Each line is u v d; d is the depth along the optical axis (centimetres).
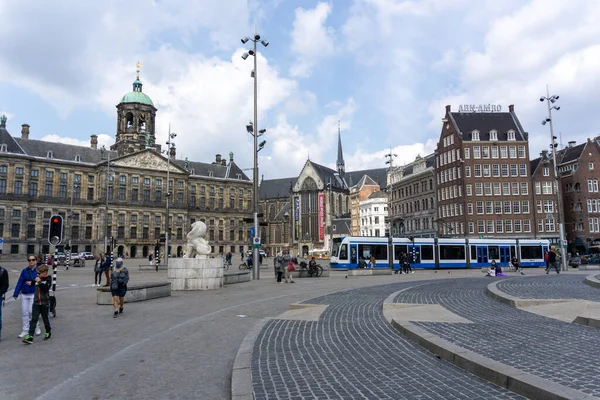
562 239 4241
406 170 9894
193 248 2500
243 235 13875
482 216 7581
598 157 7831
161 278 3547
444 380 646
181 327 1251
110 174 11388
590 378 600
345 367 738
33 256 1140
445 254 4769
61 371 828
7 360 916
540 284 2044
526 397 560
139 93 12481
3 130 10462
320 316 1309
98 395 685
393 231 10156
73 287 2698
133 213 11575
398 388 614
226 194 13725
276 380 675
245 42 3353
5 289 1139
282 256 2916
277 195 16400
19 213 10312
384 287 2322
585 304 1289
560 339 862
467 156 7700
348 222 13600
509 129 7944
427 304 1428
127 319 1413
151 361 884
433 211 8550
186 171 12562
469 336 905
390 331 1041
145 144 12294
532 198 7694
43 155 10881
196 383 735
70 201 10981
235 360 802
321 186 13738
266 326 1169
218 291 2297
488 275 3281
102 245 10925
